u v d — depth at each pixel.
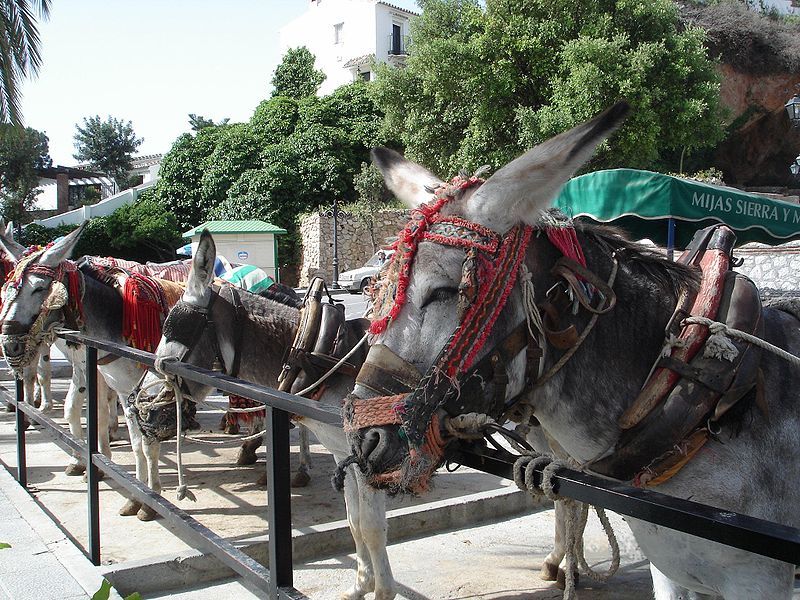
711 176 19.05
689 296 2.15
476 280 1.76
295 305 4.30
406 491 1.71
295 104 28.16
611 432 2.08
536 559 4.27
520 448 1.92
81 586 3.29
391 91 19.64
